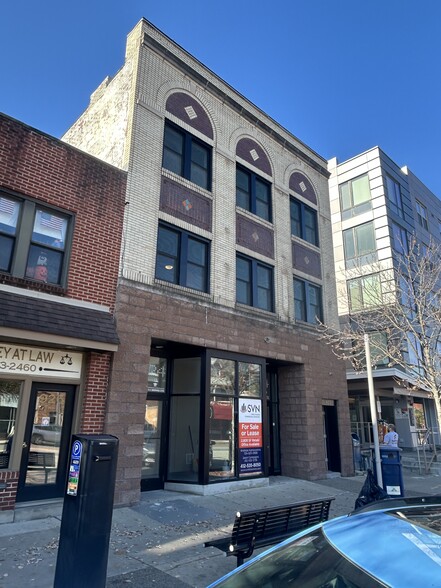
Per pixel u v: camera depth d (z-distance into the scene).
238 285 12.55
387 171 26.05
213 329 11.09
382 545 2.00
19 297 7.93
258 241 13.45
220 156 12.88
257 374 12.19
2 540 6.20
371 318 16.19
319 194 16.86
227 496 9.84
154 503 8.77
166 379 11.23
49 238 8.73
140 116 10.86
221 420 10.87
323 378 14.33
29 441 7.86
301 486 11.59
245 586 2.18
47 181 8.80
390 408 23.72
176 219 11.07
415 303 14.34
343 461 14.15
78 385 8.61
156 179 10.83
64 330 8.04
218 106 13.31
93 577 3.95
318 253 15.99
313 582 1.91
